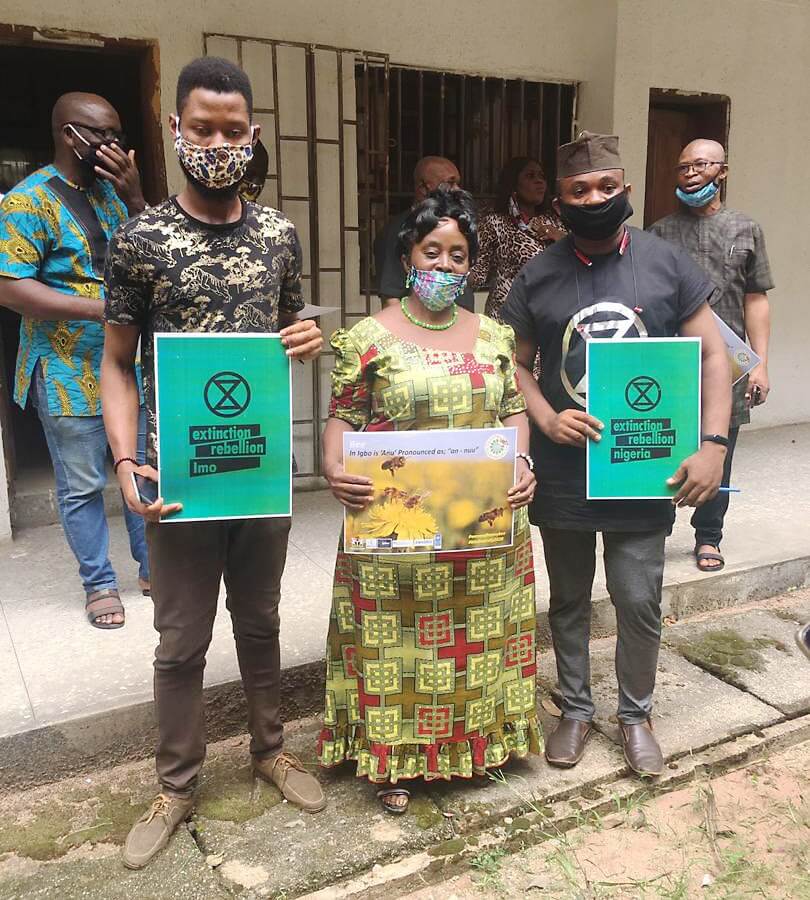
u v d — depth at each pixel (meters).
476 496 2.04
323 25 4.27
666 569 3.55
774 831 2.30
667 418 2.22
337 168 4.45
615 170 2.12
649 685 2.47
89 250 2.82
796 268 5.98
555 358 2.33
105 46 3.87
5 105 6.22
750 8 5.40
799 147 5.80
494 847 2.19
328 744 2.33
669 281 2.27
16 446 4.90
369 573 2.11
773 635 3.31
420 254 2.00
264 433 1.92
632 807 2.35
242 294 1.89
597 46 4.93
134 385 1.99
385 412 2.07
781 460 5.22
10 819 2.23
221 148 1.75
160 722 2.11
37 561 3.52
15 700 2.45
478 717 2.25
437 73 4.73
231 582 2.16
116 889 1.98
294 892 2.01
